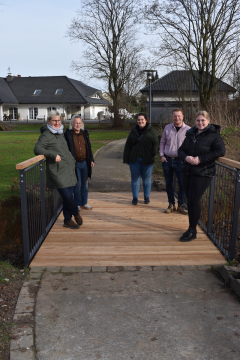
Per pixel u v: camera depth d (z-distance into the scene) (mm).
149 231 4594
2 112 45094
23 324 2541
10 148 15461
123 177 8852
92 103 47250
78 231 4594
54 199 5176
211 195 4371
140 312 2697
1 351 2256
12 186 7418
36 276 3316
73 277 3297
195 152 3822
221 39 17172
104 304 2816
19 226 6141
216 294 2982
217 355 2209
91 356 2203
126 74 32250
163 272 3400
